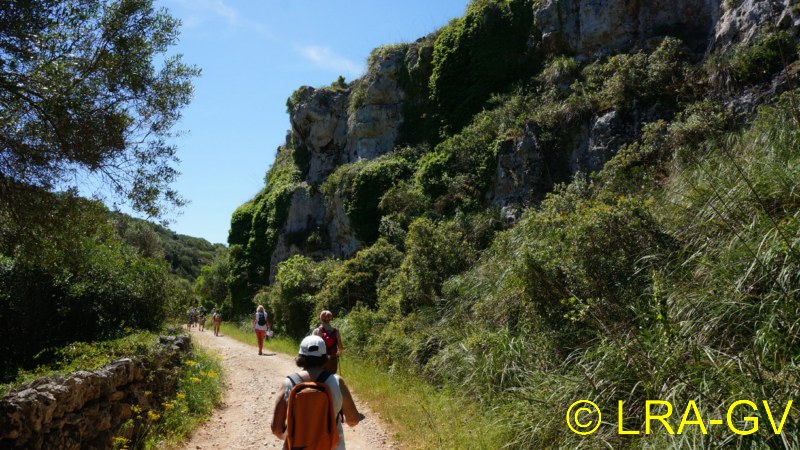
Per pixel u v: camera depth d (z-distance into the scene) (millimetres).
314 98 34406
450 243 14875
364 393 10602
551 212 10867
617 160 12984
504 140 18141
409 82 27734
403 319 13820
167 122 9164
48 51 7539
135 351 8031
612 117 15070
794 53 12367
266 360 16391
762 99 12031
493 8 23031
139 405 7141
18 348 12102
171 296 15414
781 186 6883
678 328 5883
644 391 5664
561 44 20547
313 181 33688
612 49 18953
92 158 8195
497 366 8492
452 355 10016
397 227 21469
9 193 8094
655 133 12945
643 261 7828
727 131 11695
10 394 4965
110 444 6020
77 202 8719
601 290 7797
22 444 4500
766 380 4688
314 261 29453
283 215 34281
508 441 6668
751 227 6293
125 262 14539
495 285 11141
